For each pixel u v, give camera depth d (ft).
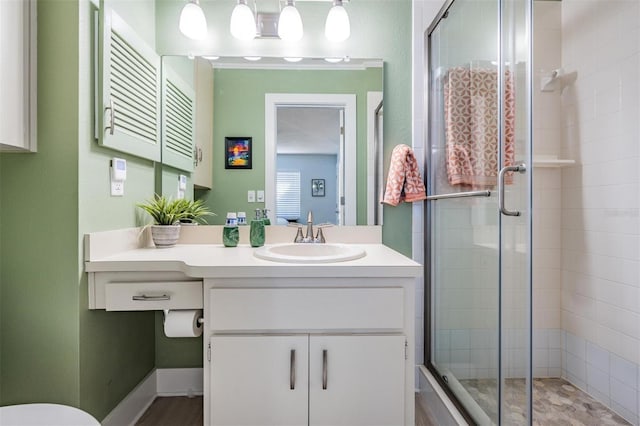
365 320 3.79
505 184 4.06
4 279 3.95
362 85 5.94
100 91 4.17
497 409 4.07
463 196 4.99
